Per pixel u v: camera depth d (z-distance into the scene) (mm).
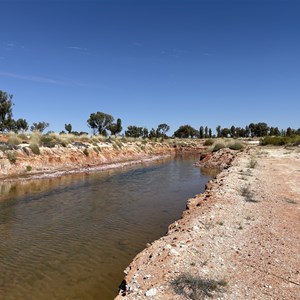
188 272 6188
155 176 28125
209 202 11992
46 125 60562
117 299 5672
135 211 15008
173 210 15195
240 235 8391
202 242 7770
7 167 26031
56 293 7406
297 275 6191
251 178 18078
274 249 7457
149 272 6293
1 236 11352
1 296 7262
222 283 5781
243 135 126562
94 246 10352
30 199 17609
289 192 14117
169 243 7699
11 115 39312
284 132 115688
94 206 16078
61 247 10281
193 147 74938
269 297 5402
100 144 44281
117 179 26078
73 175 27906
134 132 87562
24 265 8938
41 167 29031
